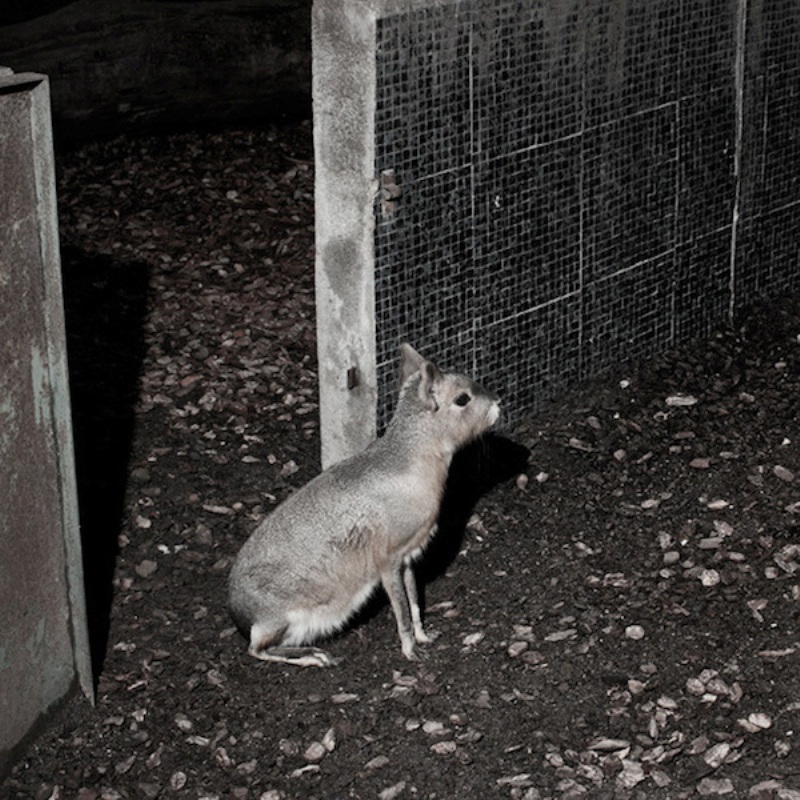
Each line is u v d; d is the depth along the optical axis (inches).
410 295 162.9
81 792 142.5
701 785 140.1
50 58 225.5
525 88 166.4
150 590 159.9
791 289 199.3
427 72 158.2
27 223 136.0
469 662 151.3
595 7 169.8
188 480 172.2
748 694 146.9
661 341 186.9
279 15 235.3
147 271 206.1
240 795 141.9
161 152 231.6
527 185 169.3
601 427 175.8
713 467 170.7
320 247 161.6
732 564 159.2
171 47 230.7
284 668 151.6
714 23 181.0
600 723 145.5
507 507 166.9
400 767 143.3
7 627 140.4
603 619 154.6
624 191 178.4
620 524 164.6
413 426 150.3
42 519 141.6
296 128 239.1
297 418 180.4
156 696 149.6
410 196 160.2
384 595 158.9
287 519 150.3
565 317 176.9
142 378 186.7
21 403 138.0
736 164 188.2
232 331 194.5
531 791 140.7
